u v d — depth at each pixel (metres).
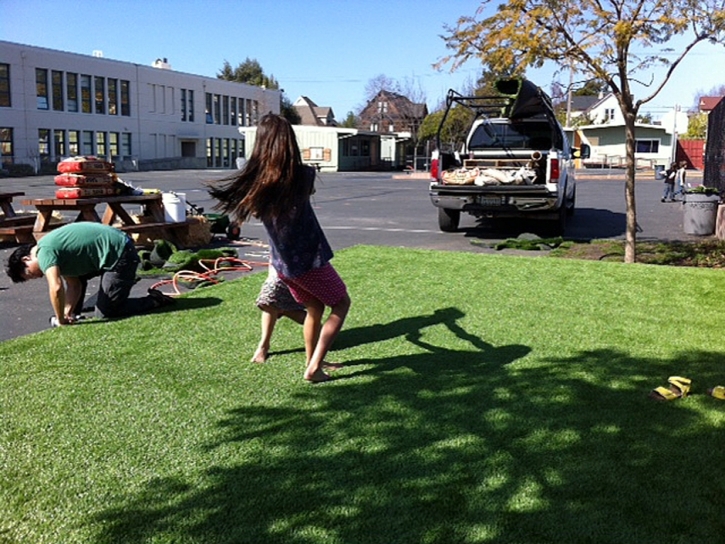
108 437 3.19
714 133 14.88
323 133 45.47
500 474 2.83
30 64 40.28
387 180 32.66
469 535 2.43
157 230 9.03
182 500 2.66
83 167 8.40
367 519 2.53
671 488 2.71
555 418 3.37
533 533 2.43
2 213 10.02
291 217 3.49
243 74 74.44
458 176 10.47
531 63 7.55
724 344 4.59
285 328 4.97
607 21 7.25
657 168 31.77
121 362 4.23
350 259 7.87
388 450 3.05
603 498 2.65
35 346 4.55
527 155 11.12
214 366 4.16
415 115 55.25
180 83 51.28
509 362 4.21
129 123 47.19
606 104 59.47
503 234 11.26
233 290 6.24
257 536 2.43
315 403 3.59
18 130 39.91
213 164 55.12
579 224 12.98
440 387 3.80
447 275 6.88
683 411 3.45
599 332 4.86
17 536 2.44
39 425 3.31
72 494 2.71
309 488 2.74
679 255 8.84
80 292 5.33
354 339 4.72
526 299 5.84
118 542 2.41
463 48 7.73
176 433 3.23
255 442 3.13
